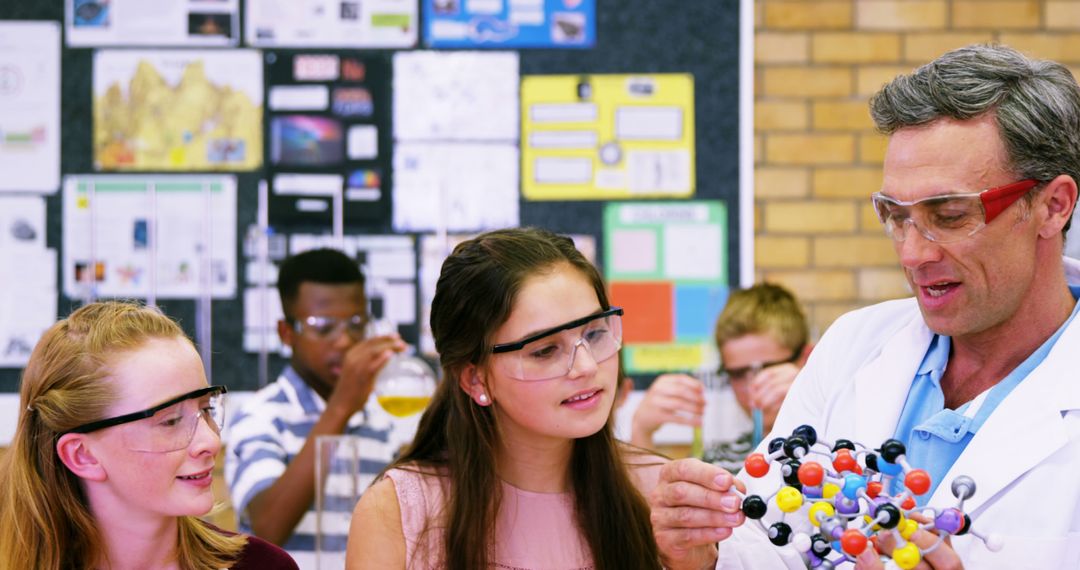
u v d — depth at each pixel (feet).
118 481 4.59
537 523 5.09
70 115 10.91
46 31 10.88
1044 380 4.49
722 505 4.27
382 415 7.89
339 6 10.92
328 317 8.63
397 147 10.96
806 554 4.25
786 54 11.12
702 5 11.07
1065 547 4.31
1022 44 11.10
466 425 5.01
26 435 4.73
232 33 10.91
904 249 4.33
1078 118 4.30
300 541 7.93
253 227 10.93
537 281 4.67
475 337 4.74
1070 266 4.94
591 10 11.01
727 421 7.95
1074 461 4.37
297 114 10.93
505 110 11.00
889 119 4.42
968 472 4.45
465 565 4.86
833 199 11.14
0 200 10.89
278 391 8.82
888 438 4.89
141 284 10.91
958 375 4.83
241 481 8.21
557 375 4.60
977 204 4.17
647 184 11.07
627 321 11.00
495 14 10.98
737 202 11.11
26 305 10.89
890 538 3.84
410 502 5.01
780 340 8.00
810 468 3.96
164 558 4.82
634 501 5.23
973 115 4.21
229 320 10.93
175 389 4.65
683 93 11.07
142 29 10.89
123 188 10.91
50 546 4.65
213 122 10.92
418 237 10.98
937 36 11.12
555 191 11.03
